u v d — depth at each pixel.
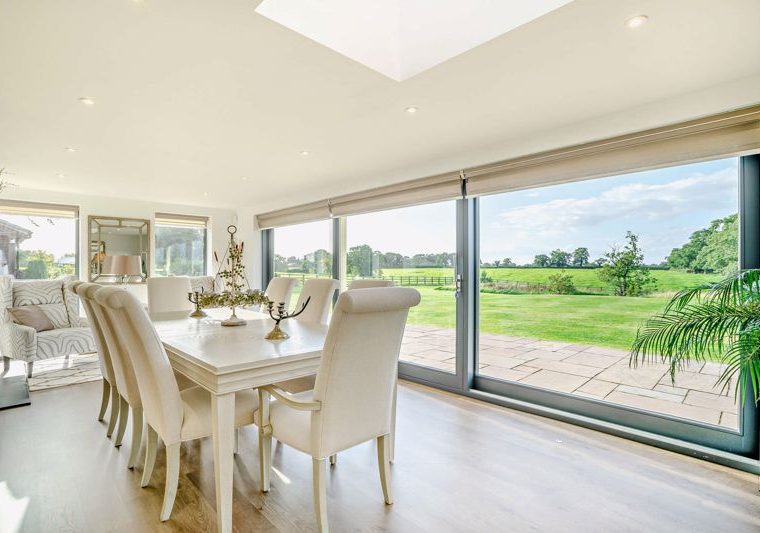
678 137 2.19
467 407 3.11
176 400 1.71
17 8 1.38
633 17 1.46
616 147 2.41
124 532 1.61
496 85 2.02
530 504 1.82
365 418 1.69
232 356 1.77
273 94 2.11
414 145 2.99
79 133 2.70
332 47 1.69
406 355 3.94
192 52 1.70
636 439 2.47
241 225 6.13
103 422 2.80
